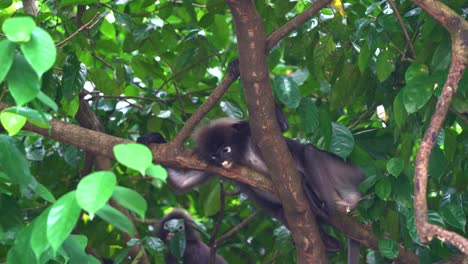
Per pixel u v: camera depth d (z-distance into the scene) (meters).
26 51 4.02
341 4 9.44
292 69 15.02
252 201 10.95
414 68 7.45
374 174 8.30
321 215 9.64
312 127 8.47
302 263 8.55
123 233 11.00
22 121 5.42
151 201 12.34
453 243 5.12
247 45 7.09
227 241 11.65
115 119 11.09
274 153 7.79
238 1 6.82
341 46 9.97
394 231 8.63
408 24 8.52
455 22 6.51
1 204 6.20
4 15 9.05
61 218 4.10
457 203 8.34
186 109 11.35
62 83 8.81
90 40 10.07
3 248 9.80
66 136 7.88
